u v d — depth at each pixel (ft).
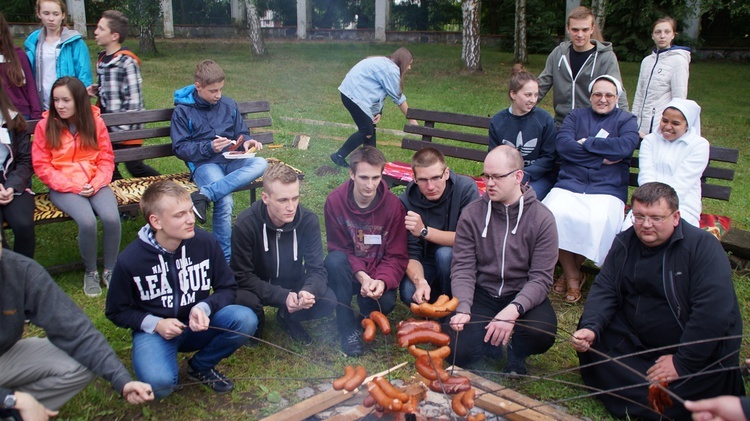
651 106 18.79
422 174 12.57
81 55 18.60
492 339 10.89
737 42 71.36
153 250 10.36
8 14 88.12
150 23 67.51
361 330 13.28
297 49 77.20
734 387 10.12
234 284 11.35
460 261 12.18
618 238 11.11
